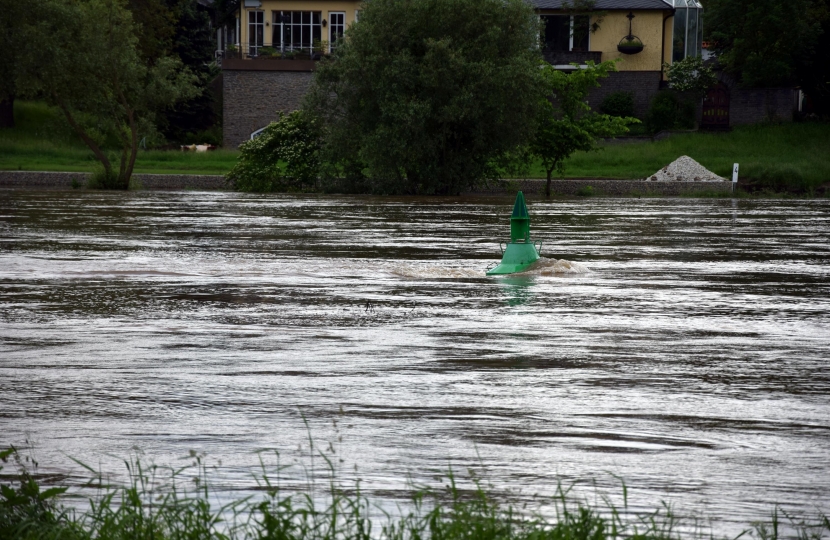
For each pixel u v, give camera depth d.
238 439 9.41
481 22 79.31
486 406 10.76
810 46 119.25
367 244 33.84
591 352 14.17
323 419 10.18
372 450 9.04
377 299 20.09
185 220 45.44
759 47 117.56
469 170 81.25
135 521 6.81
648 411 10.60
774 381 12.22
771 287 22.73
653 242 36.34
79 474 8.30
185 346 14.51
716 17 121.25
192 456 8.40
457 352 14.09
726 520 7.30
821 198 84.00
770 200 78.94
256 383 11.91
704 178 91.06
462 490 7.90
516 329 16.23
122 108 80.19
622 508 7.51
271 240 35.16
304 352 14.02
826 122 115.69
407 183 81.25
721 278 24.66
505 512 7.16
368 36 78.56
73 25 77.50
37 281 22.98
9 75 80.75
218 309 18.53
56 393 11.34
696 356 13.91
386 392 11.45
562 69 121.06
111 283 22.70
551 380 12.18
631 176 97.25
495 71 77.81
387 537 6.70
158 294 20.73
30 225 41.31
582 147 85.75
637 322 17.16
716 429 9.87
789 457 8.91
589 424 10.01
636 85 120.44
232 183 85.88
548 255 30.94
